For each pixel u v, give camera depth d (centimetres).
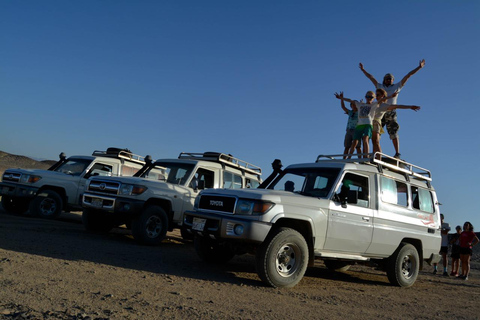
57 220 1331
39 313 409
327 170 789
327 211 724
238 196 684
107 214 1066
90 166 1368
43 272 578
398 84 1128
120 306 462
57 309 429
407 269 895
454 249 1317
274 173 877
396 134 1118
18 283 506
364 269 1123
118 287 547
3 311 404
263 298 580
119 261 738
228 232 666
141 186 995
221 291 593
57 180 1321
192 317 449
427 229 929
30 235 905
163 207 1050
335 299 642
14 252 688
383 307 627
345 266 1023
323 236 718
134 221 984
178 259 851
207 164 1136
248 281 695
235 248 709
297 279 674
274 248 653
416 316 588
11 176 1326
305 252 683
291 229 678
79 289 514
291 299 597
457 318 604
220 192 716
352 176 789
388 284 890
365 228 780
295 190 794
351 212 760
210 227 700
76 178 1352
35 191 1291
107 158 1392
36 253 709
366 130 1006
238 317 469
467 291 946
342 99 1077
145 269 695
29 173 1301
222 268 809
